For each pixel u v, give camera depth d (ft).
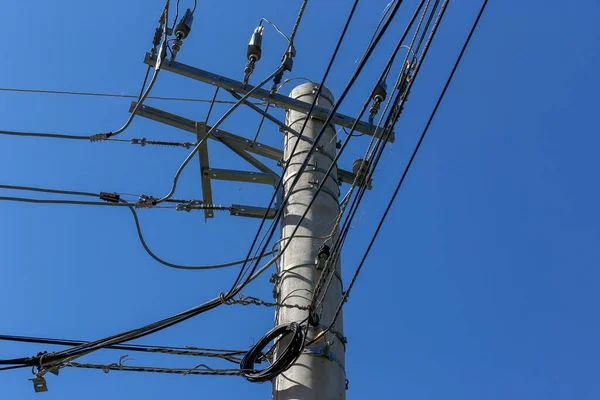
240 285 25.72
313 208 26.50
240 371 23.85
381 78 19.16
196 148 27.20
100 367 26.40
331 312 24.45
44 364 26.30
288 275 25.17
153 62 26.91
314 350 23.44
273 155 30.53
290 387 22.91
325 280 24.40
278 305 24.77
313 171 27.48
